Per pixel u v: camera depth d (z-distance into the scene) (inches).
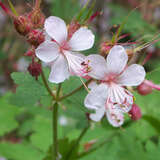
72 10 11.5
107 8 15.1
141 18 13.5
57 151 9.8
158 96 11.6
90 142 11.4
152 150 11.1
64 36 8.5
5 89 15.7
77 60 8.6
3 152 10.9
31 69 8.5
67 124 13.2
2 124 12.1
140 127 11.3
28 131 13.2
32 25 8.7
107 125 10.5
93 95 8.5
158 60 12.9
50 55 8.4
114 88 8.6
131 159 11.1
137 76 8.5
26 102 9.3
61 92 9.5
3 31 14.2
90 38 8.6
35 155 11.1
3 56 14.8
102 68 8.5
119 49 8.4
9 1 8.6
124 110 8.7
